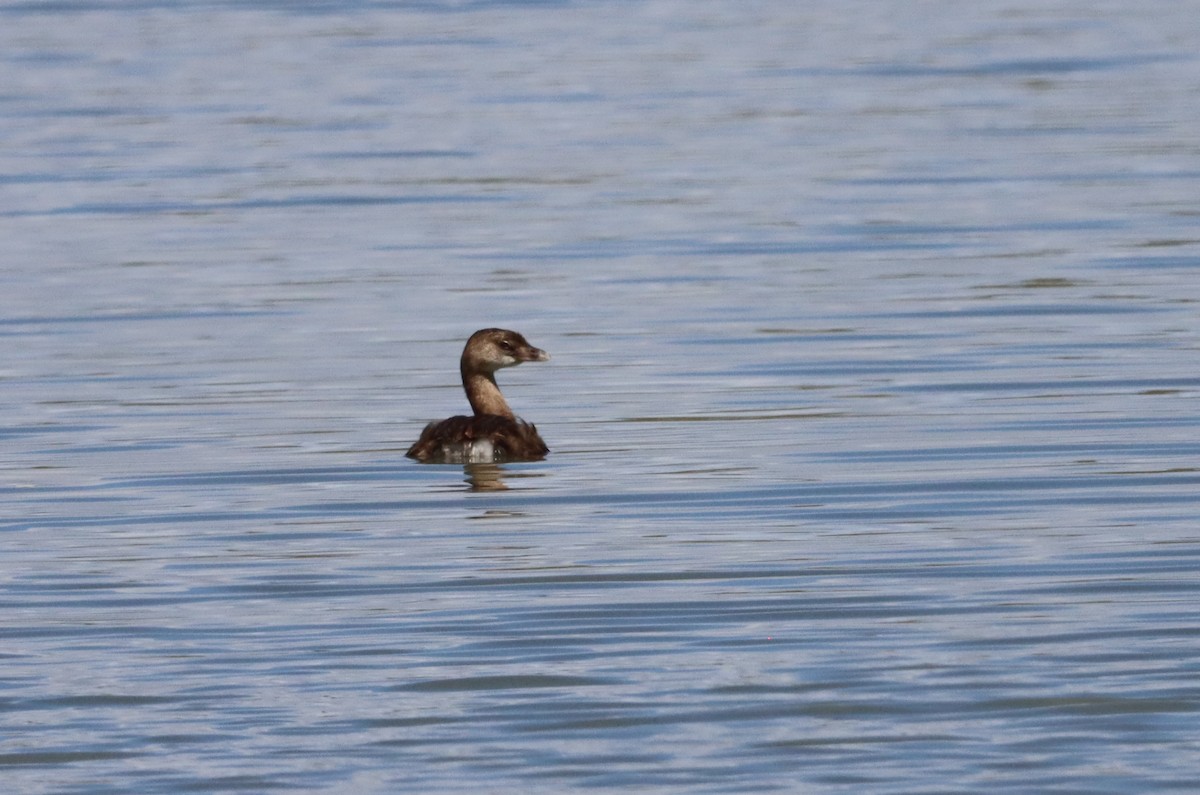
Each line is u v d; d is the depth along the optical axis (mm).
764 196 31531
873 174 33281
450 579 13680
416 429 18500
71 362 21531
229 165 35125
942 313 23344
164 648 12352
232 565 14133
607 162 34938
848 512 15328
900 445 17469
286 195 32312
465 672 11828
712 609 12914
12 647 12422
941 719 11016
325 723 11102
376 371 20984
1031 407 18812
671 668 11828
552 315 23750
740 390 19828
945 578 13539
